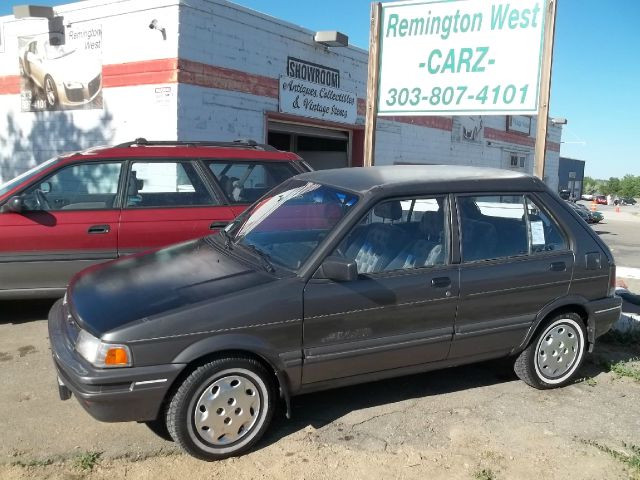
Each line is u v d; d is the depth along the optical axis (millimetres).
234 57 11391
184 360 3111
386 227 3828
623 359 5176
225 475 3197
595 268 4406
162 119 10562
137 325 3066
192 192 5887
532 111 5965
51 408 3902
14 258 5289
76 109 11609
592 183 112062
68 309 3555
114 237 5527
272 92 12367
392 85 6660
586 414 4066
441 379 4602
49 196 5500
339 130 15109
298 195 4223
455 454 3484
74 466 3234
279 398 3676
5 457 3293
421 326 3793
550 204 4371
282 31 12414
